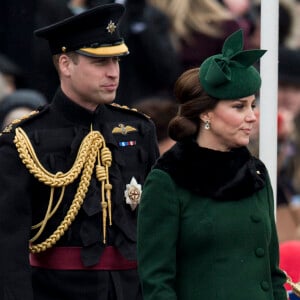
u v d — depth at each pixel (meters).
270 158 21.55
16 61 33.75
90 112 21.59
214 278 18.17
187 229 18.27
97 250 21.14
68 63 21.41
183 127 18.47
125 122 21.95
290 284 20.34
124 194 21.47
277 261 18.94
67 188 21.25
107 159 21.45
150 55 33.22
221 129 18.27
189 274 18.31
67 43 21.31
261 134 21.61
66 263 21.17
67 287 21.14
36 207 21.27
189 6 33.53
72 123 21.55
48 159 21.25
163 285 18.17
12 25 33.72
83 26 21.17
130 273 21.39
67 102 21.53
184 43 33.53
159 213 18.33
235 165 18.42
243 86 18.12
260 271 18.34
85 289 21.12
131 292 21.36
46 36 21.56
